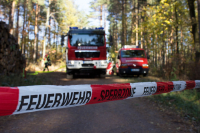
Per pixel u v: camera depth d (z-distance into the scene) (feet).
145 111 13.10
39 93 4.13
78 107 14.29
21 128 9.47
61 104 4.66
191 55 25.25
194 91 17.35
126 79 31.99
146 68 36.04
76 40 32.68
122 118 11.62
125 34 78.23
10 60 26.73
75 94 4.96
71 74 33.96
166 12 39.58
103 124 10.48
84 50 32.37
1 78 19.13
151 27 45.96
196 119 10.81
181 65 24.41
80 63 32.22
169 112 12.46
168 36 45.88
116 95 6.41
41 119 11.13
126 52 38.65
